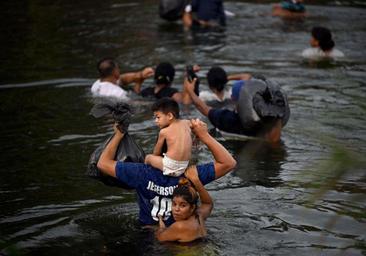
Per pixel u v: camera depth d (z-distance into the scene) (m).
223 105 23.69
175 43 35.25
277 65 30.55
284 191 16.88
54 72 29.73
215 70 24.00
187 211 13.86
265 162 19.11
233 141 20.94
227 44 34.91
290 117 23.33
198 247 13.62
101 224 15.05
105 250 13.74
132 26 39.59
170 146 14.33
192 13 39.97
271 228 14.66
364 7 44.62
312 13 42.78
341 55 32.03
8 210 15.98
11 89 27.23
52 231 14.74
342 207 15.78
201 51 33.47
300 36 36.62
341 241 14.01
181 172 14.41
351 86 27.12
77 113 23.95
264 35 36.91
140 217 14.74
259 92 20.62
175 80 28.31
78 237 14.41
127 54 33.06
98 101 25.27
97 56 32.69
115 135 14.93
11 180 17.94
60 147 20.47
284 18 41.44
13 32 37.91
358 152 19.36
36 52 33.50
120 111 14.73
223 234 14.27
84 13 43.28
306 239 14.11
